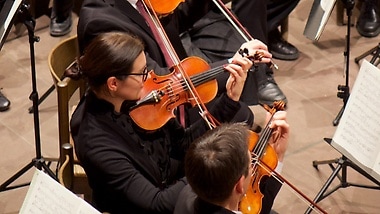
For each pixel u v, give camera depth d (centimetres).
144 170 812
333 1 1048
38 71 1399
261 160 827
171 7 1015
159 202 777
